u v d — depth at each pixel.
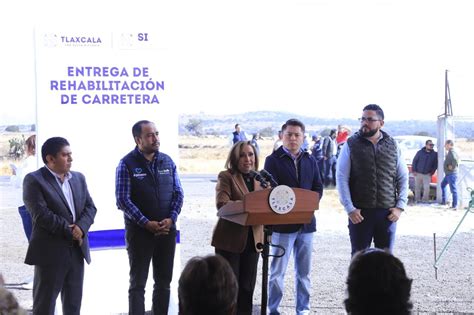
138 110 5.00
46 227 4.34
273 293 5.05
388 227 5.09
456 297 6.14
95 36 4.90
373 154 5.06
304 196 3.68
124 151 5.00
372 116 5.04
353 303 1.92
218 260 2.12
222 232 4.38
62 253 4.40
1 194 14.02
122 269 5.13
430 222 10.88
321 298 6.21
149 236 4.72
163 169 4.82
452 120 12.48
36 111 4.82
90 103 4.91
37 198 4.36
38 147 4.83
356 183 5.09
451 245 9.13
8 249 9.20
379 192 5.06
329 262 8.11
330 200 12.94
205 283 2.05
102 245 5.05
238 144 4.54
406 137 15.05
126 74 4.97
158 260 4.80
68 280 4.47
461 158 13.02
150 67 5.01
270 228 3.81
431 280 6.93
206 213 11.69
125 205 4.66
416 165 12.78
